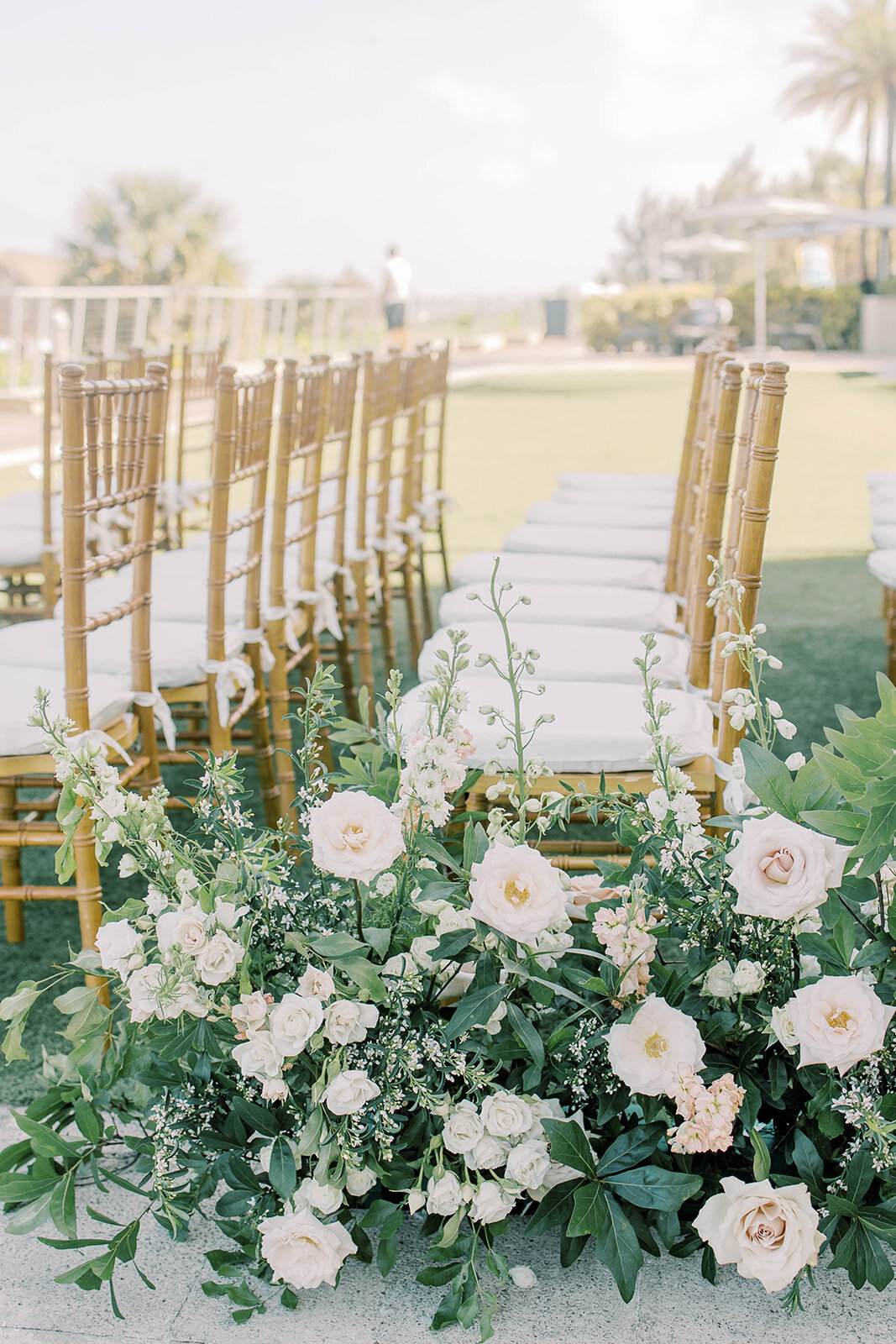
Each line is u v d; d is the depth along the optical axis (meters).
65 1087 1.39
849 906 1.24
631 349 23.88
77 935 2.05
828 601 4.25
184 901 1.21
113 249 24.52
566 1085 1.26
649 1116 1.19
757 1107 1.18
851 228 19.72
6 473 8.30
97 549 3.13
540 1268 1.26
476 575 2.44
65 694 1.67
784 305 20.56
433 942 1.26
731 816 1.30
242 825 1.29
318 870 1.29
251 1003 1.16
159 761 1.97
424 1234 1.25
